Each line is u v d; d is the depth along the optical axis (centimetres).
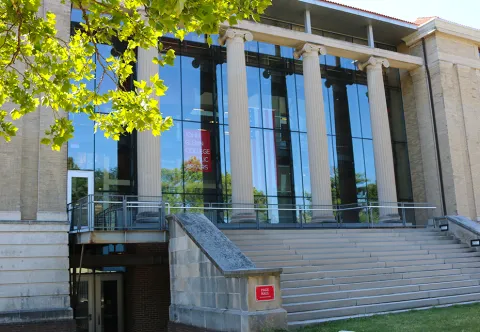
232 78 2327
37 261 1650
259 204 2545
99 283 2111
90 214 1655
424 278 1744
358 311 1441
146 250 2000
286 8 2611
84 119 2227
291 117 2772
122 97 1101
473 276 1867
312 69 2523
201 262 1432
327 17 2736
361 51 2714
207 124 2530
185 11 877
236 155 2269
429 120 2898
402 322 1247
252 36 2392
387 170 2631
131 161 2286
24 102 1055
